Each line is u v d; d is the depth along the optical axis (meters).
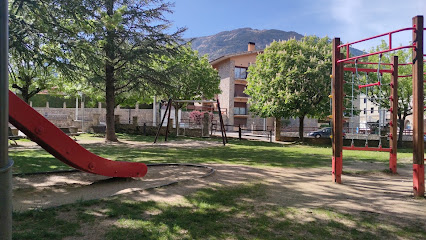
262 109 21.31
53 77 20.30
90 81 14.45
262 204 4.66
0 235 1.51
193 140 21.25
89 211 4.02
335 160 6.72
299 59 20.58
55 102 37.12
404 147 21.56
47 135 5.00
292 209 4.39
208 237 3.25
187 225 3.59
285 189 5.84
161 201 4.64
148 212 4.07
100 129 26.05
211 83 26.31
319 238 3.30
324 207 4.54
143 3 16.52
